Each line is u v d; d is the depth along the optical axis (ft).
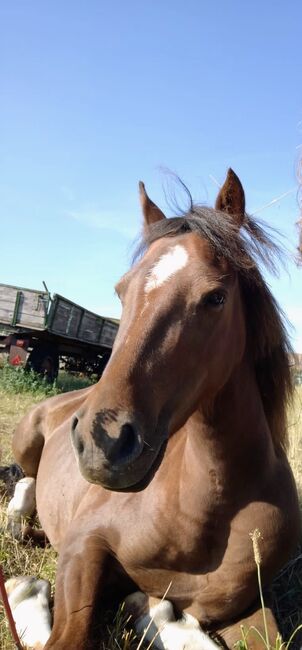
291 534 7.87
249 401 7.34
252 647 7.20
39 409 13.35
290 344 8.13
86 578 7.55
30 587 8.07
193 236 6.84
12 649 7.09
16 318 30.30
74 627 6.93
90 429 5.60
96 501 8.71
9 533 10.58
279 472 7.91
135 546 7.69
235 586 7.44
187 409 6.49
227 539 7.42
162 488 7.67
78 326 34.83
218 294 6.46
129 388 5.83
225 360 6.86
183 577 7.63
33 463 13.28
